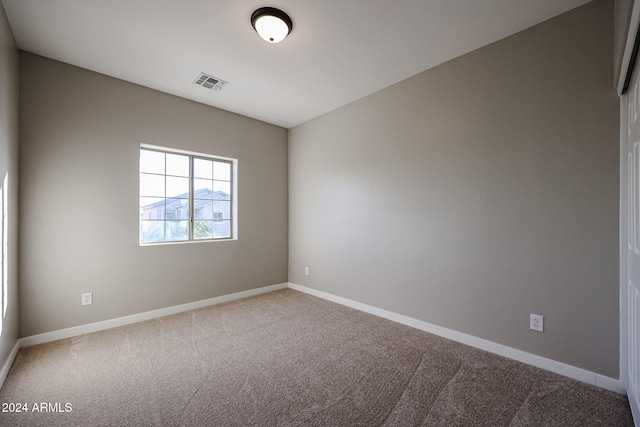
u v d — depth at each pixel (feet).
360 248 10.69
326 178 12.12
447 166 8.21
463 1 5.93
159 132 9.98
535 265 6.64
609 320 5.72
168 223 10.68
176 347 7.63
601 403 5.28
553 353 6.39
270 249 13.38
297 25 6.66
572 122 6.16
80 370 6.47
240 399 5.49
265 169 13.21
